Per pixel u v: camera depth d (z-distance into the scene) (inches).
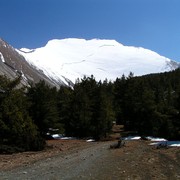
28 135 1753.2
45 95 2684.5
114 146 1831.9
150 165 1066.7
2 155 1456.7
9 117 1662.2
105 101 3051.2
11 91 1684.3
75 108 3132.4
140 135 3021.7
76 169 925.8
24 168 965.8
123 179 782.5
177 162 1167.0
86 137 3046.3
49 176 793.6
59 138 2950.3
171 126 2383.1
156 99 3567.9
